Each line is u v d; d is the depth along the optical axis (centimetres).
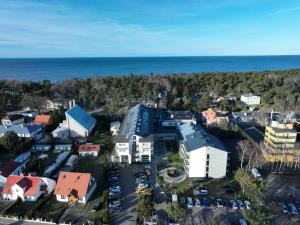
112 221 4709
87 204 5234
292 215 4903
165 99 13150
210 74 18588
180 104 12794
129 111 10331
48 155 7650
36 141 8575
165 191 5684
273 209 4956
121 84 15575
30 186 5494
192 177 6256
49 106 13525
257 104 13725
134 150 7119
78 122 8994
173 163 7012
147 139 7025
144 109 10112
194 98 14950
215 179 6212
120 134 7556
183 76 18025
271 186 5916
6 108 12938
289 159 6938
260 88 14750
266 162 7000
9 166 6312
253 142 8025
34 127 9000
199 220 4681
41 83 17138
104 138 8969
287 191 5712
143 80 16375
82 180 5438
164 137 8656
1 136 8150
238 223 4603
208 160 6125
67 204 5234
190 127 8025
